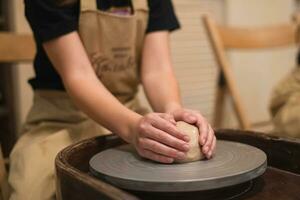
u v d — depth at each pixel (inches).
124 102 37.7
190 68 75.1
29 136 33.7
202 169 21.3
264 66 85.7
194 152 22.8
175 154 22.3
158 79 34.8
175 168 21.7
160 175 20.6
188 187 19.4
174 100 32.6
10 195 28.6
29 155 30.3
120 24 34.1
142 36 36.7
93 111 27.5
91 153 26.5
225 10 78.9
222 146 26.0
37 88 36.4
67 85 29.3
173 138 22.5
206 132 24.0
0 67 60.2
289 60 90.2
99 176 21.7
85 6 32.1
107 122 26.7
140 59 37.7
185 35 73.7
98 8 33.2
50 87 35.4
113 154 25.1
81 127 34.0
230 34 53.9
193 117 25.0
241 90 82.6
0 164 28.3
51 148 31.1
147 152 23.2
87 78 29.2
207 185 19.6
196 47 75.4
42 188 28.0
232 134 29.0
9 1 57.4
